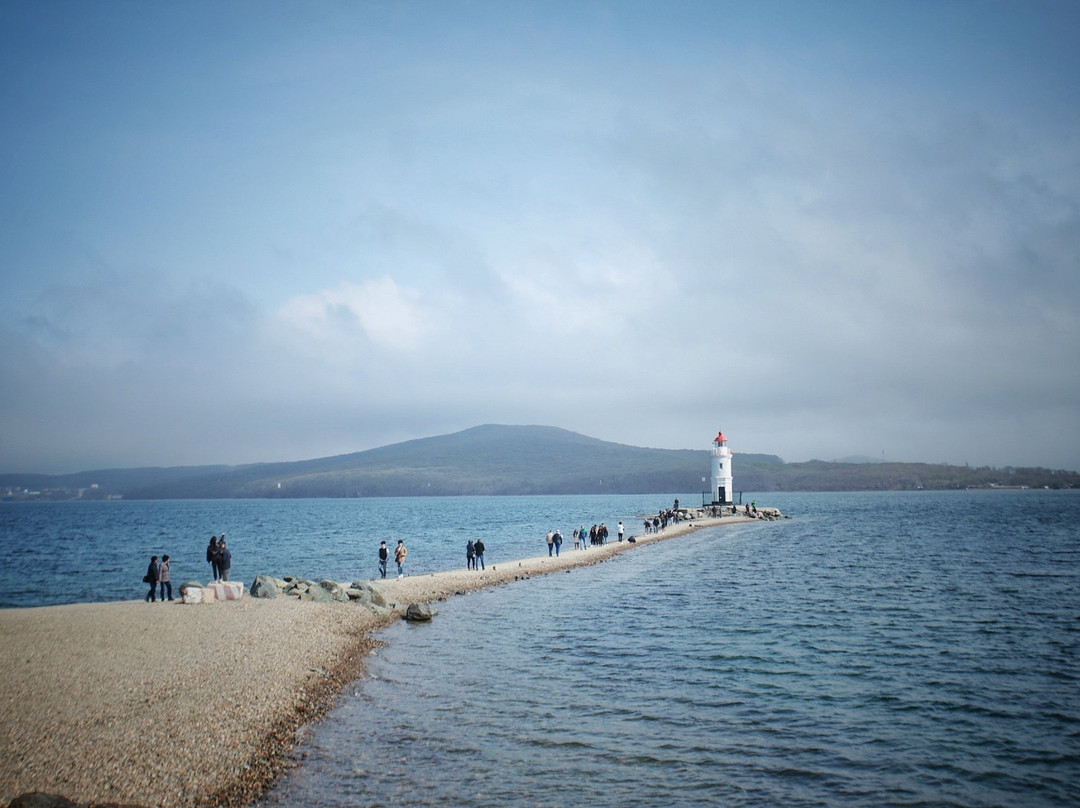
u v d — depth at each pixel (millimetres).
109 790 13125
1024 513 137000
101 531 119188
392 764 15414
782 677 22984
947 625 31312
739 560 59219
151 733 15758
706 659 25266
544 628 30672
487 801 13773
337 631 27938
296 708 18641
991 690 21688
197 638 24656
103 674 19844
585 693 21000
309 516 180125
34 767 13727
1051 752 16906
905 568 52312
